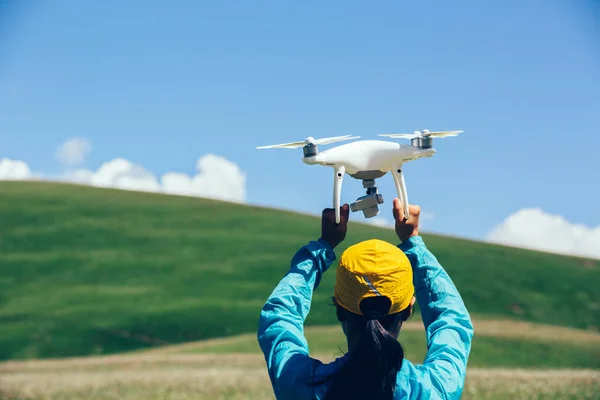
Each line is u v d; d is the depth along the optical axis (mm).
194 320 52750
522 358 37031
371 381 2834
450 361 3049
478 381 19953
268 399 17875
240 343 40625
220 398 18219
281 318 3213
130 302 56594
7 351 45562
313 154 3256
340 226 3357
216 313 54500
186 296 58812
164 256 68375
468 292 61031
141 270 64750
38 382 22734
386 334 2877
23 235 70938
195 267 65875
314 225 80500
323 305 55500
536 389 18078
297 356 3072
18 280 61094
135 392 19656
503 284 63531
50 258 66125
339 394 2859
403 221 3424
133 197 85688
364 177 3350
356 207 3361
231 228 77625
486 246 74312
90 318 52406
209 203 85812
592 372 24953
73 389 20656
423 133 3326
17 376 26266
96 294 58469
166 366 30328
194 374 24828
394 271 2992
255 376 23344
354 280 2992
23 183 86875
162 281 62375
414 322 44156
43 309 54438
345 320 3113
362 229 78250
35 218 75125
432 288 3318
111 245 70375
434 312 3273
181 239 73188
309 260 3326
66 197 82688
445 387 2965
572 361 36781
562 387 18500
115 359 34562
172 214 80750
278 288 3299
